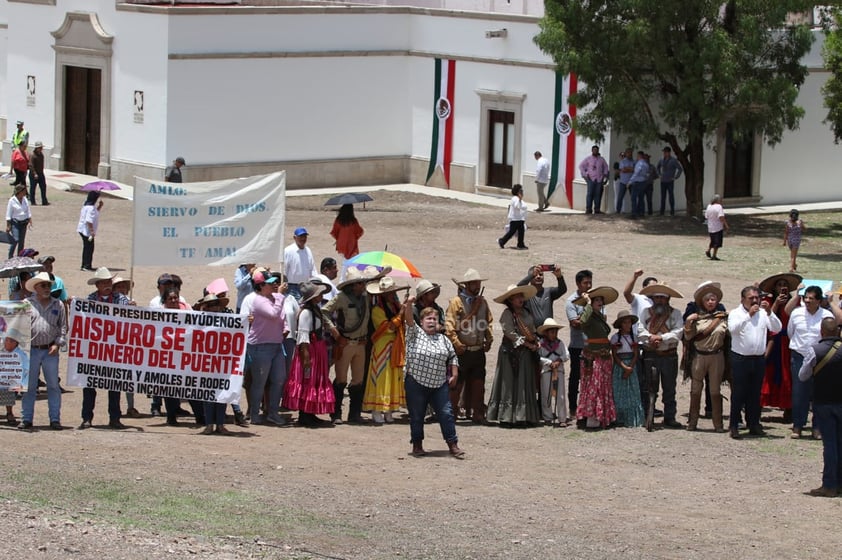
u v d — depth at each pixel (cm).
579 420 1839
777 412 2003
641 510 1391
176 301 1742
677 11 3834
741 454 1689
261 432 1755
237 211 1880
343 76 4778
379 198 4550
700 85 3872
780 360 1878
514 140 4547
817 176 4709
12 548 1077
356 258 1909
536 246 3597
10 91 5103
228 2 5094
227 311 1795
